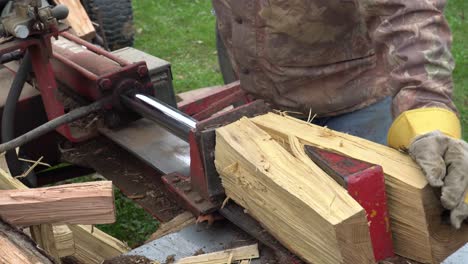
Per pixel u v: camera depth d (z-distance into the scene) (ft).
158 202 8.33
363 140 6.15
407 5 6.19
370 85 8.58
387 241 5.81
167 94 9.93
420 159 5.49
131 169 9.02
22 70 9.03
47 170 10.45
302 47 8.10
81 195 6.34
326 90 8.48
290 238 5.85
